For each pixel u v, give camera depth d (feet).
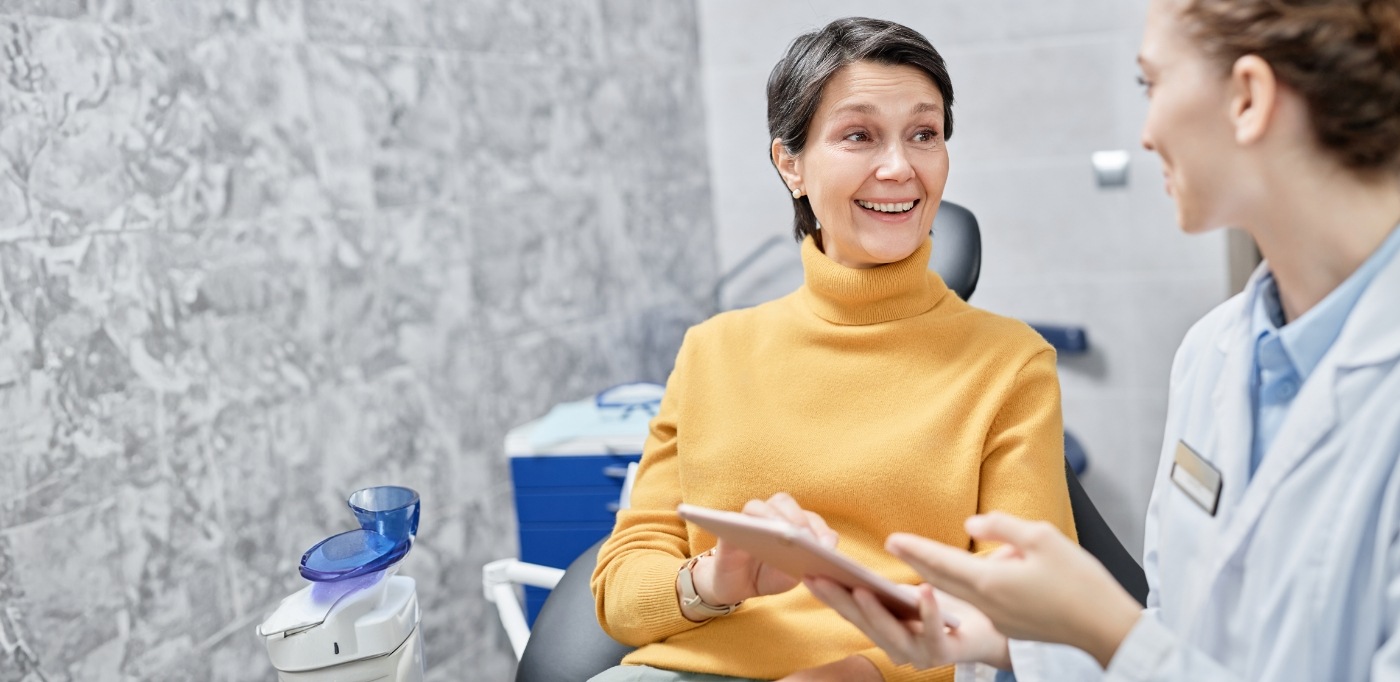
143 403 5.91
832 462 4.16
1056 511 4.02
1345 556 2.47
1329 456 2.54
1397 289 2.51
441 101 7.79
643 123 9.84
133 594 5.84
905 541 2.84
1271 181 2.57
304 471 6.82
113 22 5.76
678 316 10.34
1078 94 9.53
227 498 6.34
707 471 4.37
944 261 5.33
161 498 5.99
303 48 6.81
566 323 8.95
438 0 7.78
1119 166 9.52
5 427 5.30
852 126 4.24
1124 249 9.68
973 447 4.05
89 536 5.65
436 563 7.74
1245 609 2.69
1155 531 3.40
